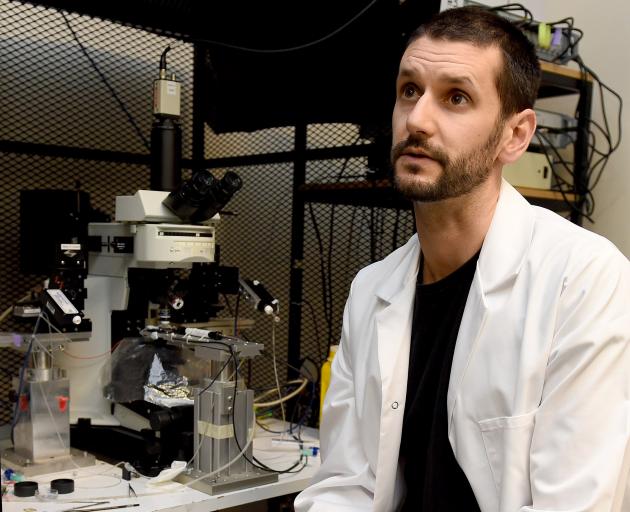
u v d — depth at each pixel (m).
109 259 1.95
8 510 1.42
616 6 2.34
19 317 1.76
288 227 2.40
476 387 1.17
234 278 1.92
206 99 2.55
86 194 1.97
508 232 1.24
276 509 2.10
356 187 2.03
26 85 2.13
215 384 1.62
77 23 2.22
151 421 1.68
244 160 2.50
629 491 1.09
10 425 2.05
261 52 2.17
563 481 1.00
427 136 1.14
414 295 1.36
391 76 1.94
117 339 1.92
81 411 1.94
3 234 2.13
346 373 1.47
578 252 1.13
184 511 1.48
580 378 1.03
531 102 1.24
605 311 1.06
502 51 1.17
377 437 1.32
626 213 2.29
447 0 1.83
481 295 1.20
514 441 1.08
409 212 2.08
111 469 1.71
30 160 2.18
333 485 1.37
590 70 2.30
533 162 2.13
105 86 2.30
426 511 1.24
